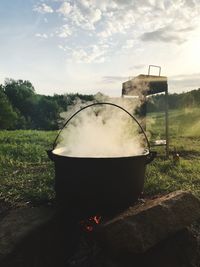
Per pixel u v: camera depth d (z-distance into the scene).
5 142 9.64
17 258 2.49
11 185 4.52
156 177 4.80
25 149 7.82
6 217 2.98
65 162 2.70
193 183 4.61
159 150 7.69
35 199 3.77
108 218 2.73
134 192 2.80
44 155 7.04
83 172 2.63
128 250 2.44
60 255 2.82
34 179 4.84
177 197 2.86
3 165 6.07
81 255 2.71
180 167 5.56
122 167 2.66
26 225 2.78
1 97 18.48
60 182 2.83
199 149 7.71
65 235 3.00
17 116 18.59
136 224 2.51
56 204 3.30
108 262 2.50
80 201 2.71
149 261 2.55
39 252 2.66
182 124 14.16
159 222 2.60
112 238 2.45
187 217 2.76
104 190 2.64
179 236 2.78
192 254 2.73
